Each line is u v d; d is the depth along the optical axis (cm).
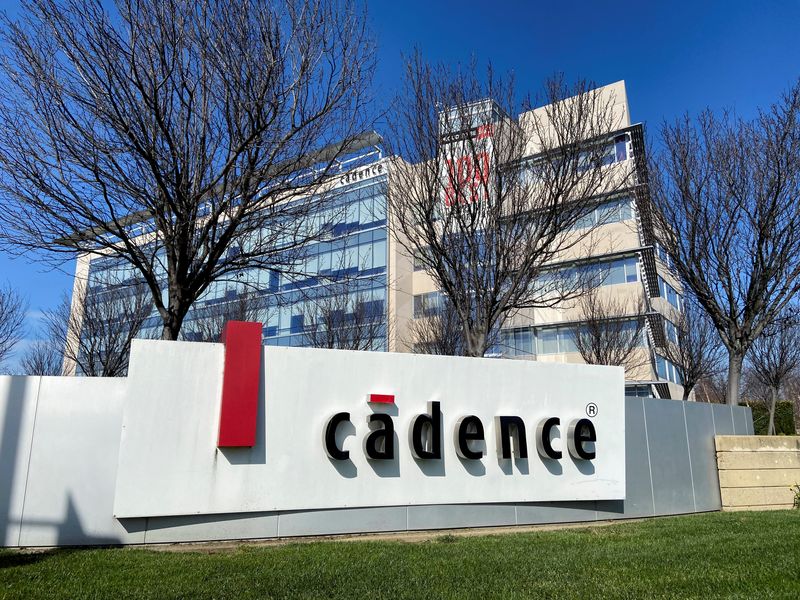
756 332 1337
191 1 895
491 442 951
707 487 1187
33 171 855
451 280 1251
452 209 1204
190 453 785
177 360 804
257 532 796
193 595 498
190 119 959
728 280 1341
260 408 825
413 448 892
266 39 928
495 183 1195
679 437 1169
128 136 885
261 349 838
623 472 1035
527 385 997
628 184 1373
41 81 847
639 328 2622
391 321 2750
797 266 1274
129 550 717
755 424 2889
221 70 920
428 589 515
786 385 3089
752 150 1302
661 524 937
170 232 959
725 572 556
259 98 916
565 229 1295
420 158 1235
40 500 754
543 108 1282
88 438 780
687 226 1364
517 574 570
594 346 2327
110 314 2097
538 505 967
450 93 1230
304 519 823
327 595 500
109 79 855
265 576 564
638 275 2667
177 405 792
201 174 959
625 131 1502
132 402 776
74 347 2295
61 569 592
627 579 543
